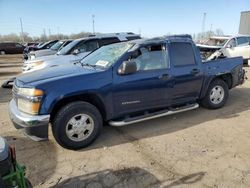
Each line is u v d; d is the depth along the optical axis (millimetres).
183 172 3523
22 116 3855
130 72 4387
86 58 5398
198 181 3316
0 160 2215
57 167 3705
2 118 5773
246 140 4484
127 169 3623
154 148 4234
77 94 4047
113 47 5074
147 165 3713
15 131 5000
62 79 3988
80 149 4227
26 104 3885
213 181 3314
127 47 4707
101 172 3561
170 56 4977
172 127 5094
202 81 5535
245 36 14164
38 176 3496
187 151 4109
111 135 4762
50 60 8727
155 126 5156
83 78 4117
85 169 3645
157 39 4934
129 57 4523
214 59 6129
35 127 3814
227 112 5941
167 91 4973
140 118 4723
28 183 2703
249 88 8469
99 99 4281
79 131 4137
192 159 3859
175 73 5000
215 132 4832
